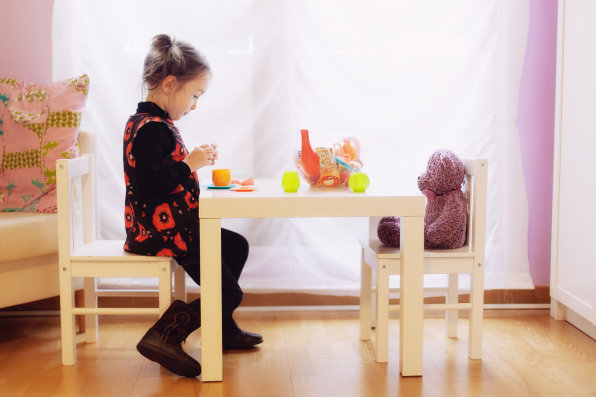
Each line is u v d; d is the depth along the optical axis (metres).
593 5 1.91
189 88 1.74
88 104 2.23
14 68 2.24
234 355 1.87
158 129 1.65
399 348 1.90
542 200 2.36
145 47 2.23
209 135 2.29
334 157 1.80
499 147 2.30
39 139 2.07
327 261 2.34
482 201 1.77
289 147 2.29
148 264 1.72
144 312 1.72
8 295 1.87
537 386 1.64
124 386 1.64
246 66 2.27
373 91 2.29
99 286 2.28
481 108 2.29
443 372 1.73
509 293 2.33
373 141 2.31
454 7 2.26
